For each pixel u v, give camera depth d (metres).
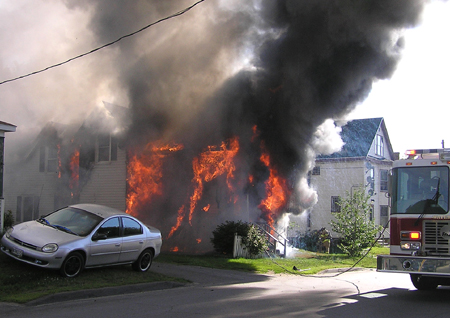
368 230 18.28
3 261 8.66
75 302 7.19
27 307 6.69
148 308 6.68
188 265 12.22
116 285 8.36
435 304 7.26
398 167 7.96
